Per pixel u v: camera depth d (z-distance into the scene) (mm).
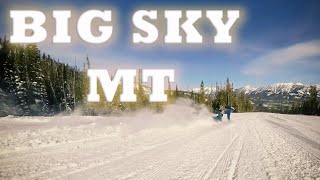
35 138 12164
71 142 12164
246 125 24781
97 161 8773
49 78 67875
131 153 10211
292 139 15773
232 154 10469
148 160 9086
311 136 18203
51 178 6832
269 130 20641
